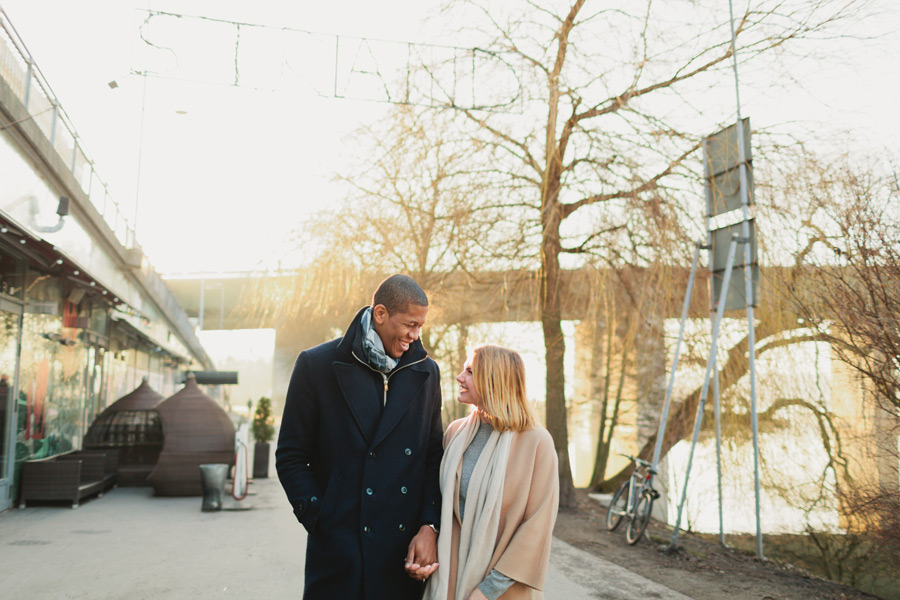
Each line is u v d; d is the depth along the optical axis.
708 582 5.64
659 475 10.99
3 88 6.45
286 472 2.46
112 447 11.84
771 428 8.69
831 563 6.86
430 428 2.67
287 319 12.27
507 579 2.37
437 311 11.55
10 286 8.30
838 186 6.42
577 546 7.18
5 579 5.36
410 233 10.99
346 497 2.41
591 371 15.94
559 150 9.18
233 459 10.56
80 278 9.84
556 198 9.22
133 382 18.78
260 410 14.12
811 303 6.73
